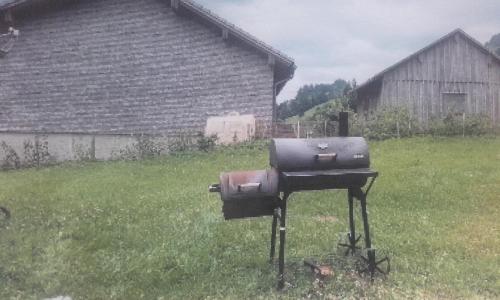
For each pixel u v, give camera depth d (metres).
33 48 25.17
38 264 7.71
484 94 27.91
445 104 27.77
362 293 6.46
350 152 6.88
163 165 19.25
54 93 24.91
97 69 24.69
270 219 10.09
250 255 7.98
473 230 9.05
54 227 9.86
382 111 25.72
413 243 8.34
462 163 16.08
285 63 22.95
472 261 7.54
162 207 11.31
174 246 8.41
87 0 24.91
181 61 24.14
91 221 10.20
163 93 24.17
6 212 10.38
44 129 24.86
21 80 25.20
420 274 7.07
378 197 11.74
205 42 23.97
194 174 16.30
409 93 27.55
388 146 21.08
